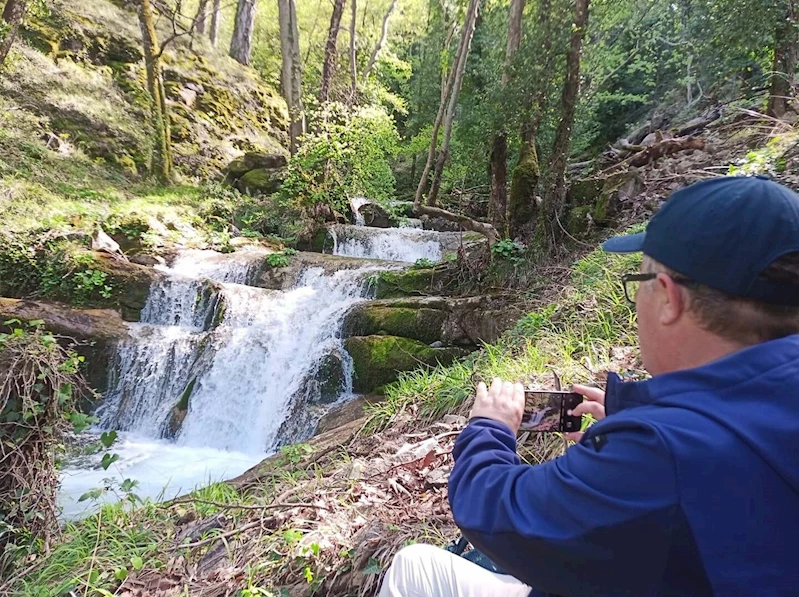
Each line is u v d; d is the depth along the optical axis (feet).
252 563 9.78
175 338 28.37
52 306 28.96
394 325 26.40
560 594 3.67
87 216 35.37
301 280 33.24
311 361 26.32
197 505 13.33
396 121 77.77
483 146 34.06
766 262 3.33
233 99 64.80
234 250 37.65
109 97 52.29
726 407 3.25
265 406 26.53
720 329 3.51
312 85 73.72
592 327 16.16
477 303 25.32
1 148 39.22
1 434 11.94
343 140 43.21
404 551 5.74
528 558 3.59
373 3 87.66
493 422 4.66
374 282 30.60
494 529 3.74
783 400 3.19
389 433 15.30
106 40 56.39
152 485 20.29
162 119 48.08
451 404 15.03
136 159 49.06
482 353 20.42
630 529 3.19
